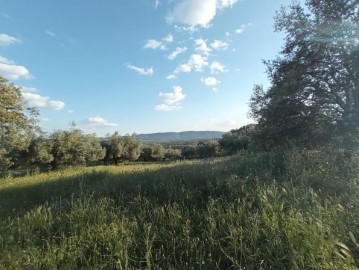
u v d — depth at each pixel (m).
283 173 6.29
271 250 3.22
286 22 12.04
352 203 4.00
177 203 5.29
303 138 10.72
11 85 20.14
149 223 4.30
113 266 3.45
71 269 3.43
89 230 4.29
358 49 10.34
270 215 3.92
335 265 2.77
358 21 10.67
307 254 2.97
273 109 11.38
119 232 4.20
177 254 3.66
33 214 5.21
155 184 6.86
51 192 8.69
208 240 3.72
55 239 4.39
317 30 11.00
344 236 3.22
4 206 7.02
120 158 59.56
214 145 56.69
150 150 69.81
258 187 4.88
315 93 11.35
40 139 31.80
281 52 12.28
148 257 3.38
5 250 3.80
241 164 8.02
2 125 20.03
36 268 3.44
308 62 11.47
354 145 7.68
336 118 10.63
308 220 3.63
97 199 6.04
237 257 3.34
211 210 4.35
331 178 5.38
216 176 6.53
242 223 3.96
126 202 5.76
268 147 11.45
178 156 69.50
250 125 14.13
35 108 21.50
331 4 11.10
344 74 11.18
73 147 34.25
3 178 16.23
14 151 30.09
